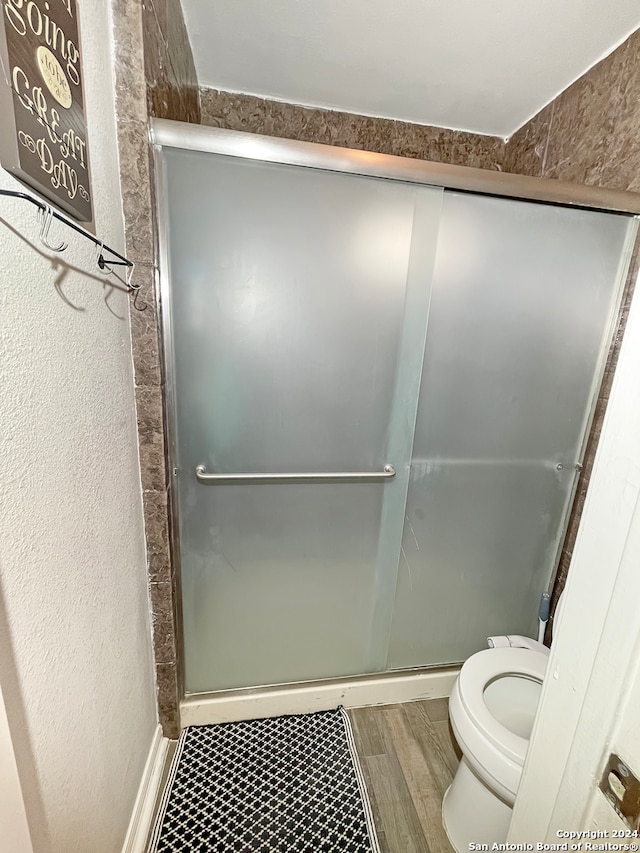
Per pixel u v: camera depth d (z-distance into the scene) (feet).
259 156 2.84
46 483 1.71
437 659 4.52
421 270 3.34
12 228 1.46
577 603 1.31
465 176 3.18
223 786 3.46
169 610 3.49
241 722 4.09
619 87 3.49
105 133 2.37
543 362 3.80
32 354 1.60
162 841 3.05
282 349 3.29
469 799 3.05
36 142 1.53
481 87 4.09
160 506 3.25
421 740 4.00
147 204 2.71
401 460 3.75
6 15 1.32
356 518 3.82
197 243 2.96
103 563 2.37
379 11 3.18
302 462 3.57
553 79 3.95
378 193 3.13
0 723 1.37
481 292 3.51
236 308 3.14
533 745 1.56
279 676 4.17
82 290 2.08
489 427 3.87
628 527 1.12
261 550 3.72
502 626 4.56
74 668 1.97
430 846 3.12
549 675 1.45
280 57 3.76
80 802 2.04
